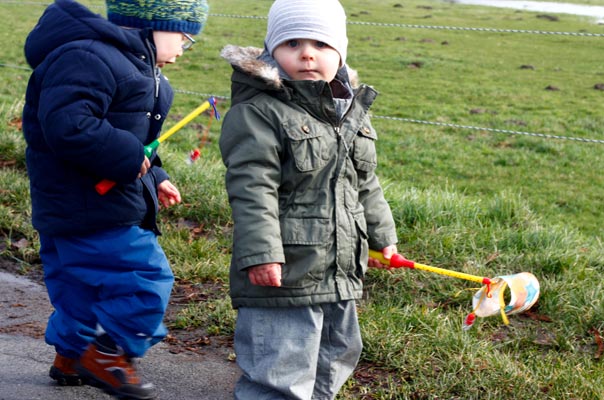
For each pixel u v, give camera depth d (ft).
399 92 56.44
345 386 11.41
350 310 10.15
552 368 11.69
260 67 9.53
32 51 9.79
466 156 40.45
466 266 15.35
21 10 86.69
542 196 34.17
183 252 16.07
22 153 21.40
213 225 18.04
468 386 11.22
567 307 13.75
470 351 12.01
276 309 9.74
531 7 115.03
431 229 17.16
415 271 14.94
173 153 22.67
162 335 10.52
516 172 37.83
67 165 9.83
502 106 52.80
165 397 11.15
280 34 10.00
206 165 21.71
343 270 9.90
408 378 11.67
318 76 10.03
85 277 10.17
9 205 18.29
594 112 51.34
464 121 48.49
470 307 14.07
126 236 10.20
